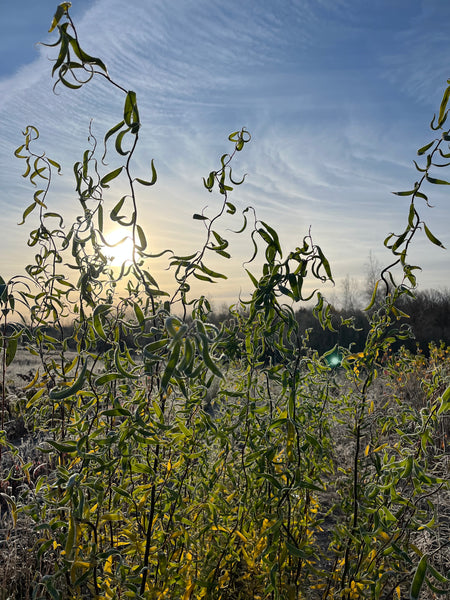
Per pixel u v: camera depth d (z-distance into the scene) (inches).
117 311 64.3
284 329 56.4
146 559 54.9
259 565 66.7
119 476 67.2
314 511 73.0
